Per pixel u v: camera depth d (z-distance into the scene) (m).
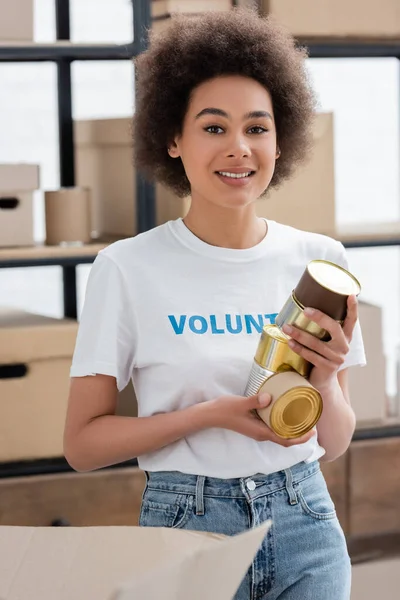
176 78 1.54
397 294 3.75
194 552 0.87
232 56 1.50
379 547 2.89
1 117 3.36
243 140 1.49
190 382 1.49
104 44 2.66
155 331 1.50
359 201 3.66
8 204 2.80
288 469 1.49
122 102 3.47
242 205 1.50
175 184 1.74
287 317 1.39
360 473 2.90
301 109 1.65
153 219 2.75
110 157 2.91
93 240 2.91
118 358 1.51
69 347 2.65
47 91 3.38
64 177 3.07
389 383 3.33
